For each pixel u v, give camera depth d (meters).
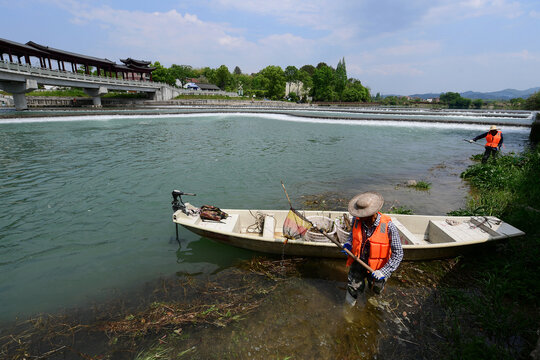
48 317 4.31
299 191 10.02
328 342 3.62
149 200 9.03
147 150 16.77
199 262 5.66
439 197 9.33
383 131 26.44
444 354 3.39
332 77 95.62
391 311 4.12
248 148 17.81
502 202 7.66
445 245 4.99
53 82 42.25
